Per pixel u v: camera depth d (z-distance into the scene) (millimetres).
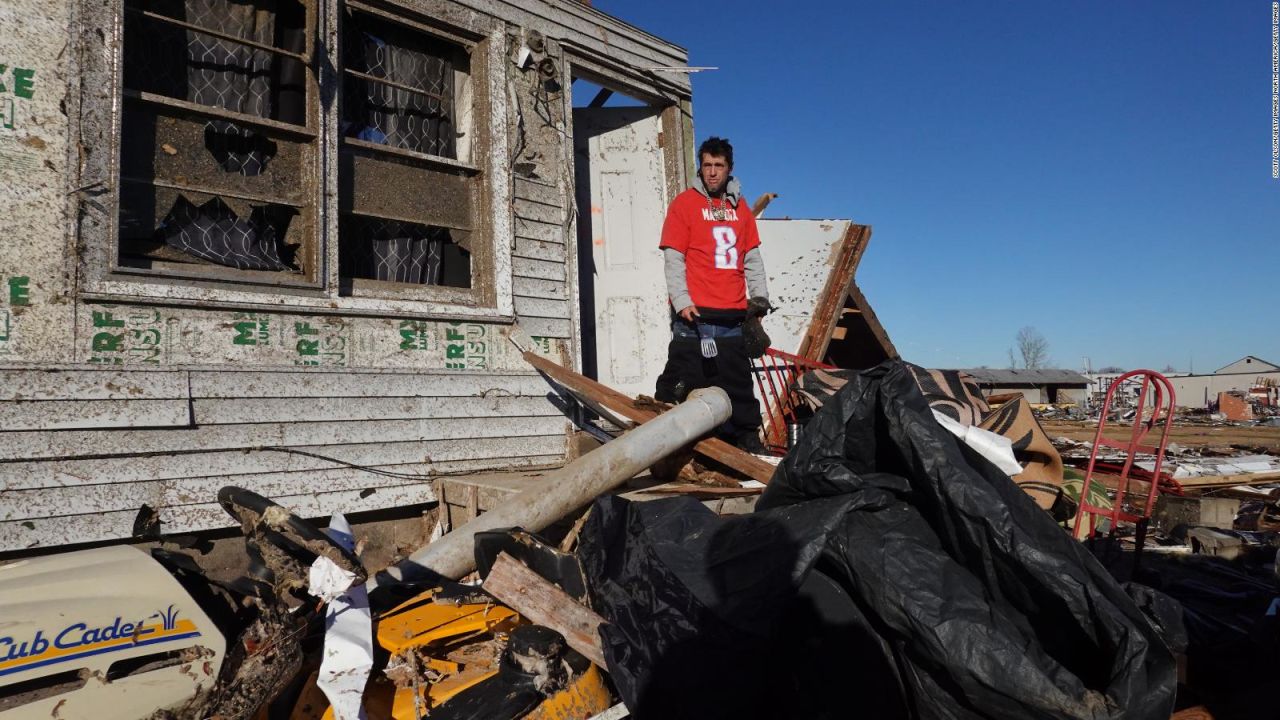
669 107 6859
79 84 3643
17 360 3443
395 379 4668
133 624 2020
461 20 5227
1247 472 6891
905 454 2627
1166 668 2131
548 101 5746
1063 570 2295
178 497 3832
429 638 2525
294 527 2168
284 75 4480
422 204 5078
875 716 2324
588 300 6598
